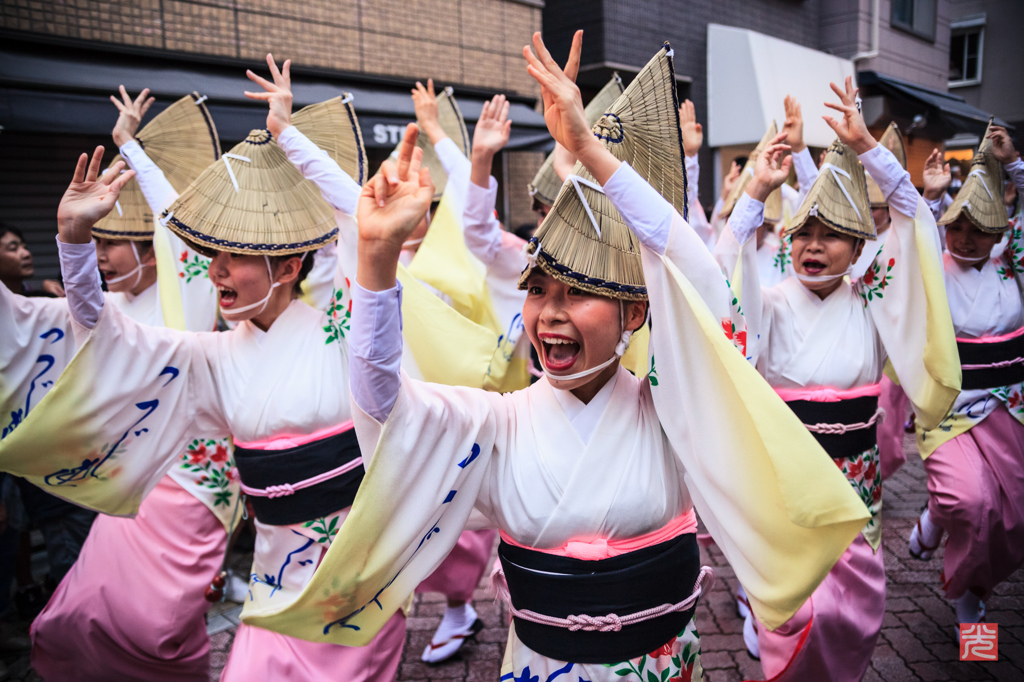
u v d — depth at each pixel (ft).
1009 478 11.43
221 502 10.03
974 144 62.23
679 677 5.98
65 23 18.37
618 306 5.51
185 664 9.70
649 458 5.86
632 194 5.31
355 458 7.93
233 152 7.89
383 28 25.39
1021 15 60.80
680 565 5.91
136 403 7.77
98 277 7.30
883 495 17.57
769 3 44.88
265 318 8.15
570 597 5.67
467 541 10.78
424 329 9.33
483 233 10.96
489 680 10.75
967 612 11.60
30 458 7.59
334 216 8.11
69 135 19.70
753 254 8.23
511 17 29.58
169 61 20.38
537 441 5.83
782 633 8.75
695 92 40.11
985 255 12.16
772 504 5.34
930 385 9.44
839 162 9.91
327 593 5.58
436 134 12.30
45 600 13.47
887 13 50.78
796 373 9.77
